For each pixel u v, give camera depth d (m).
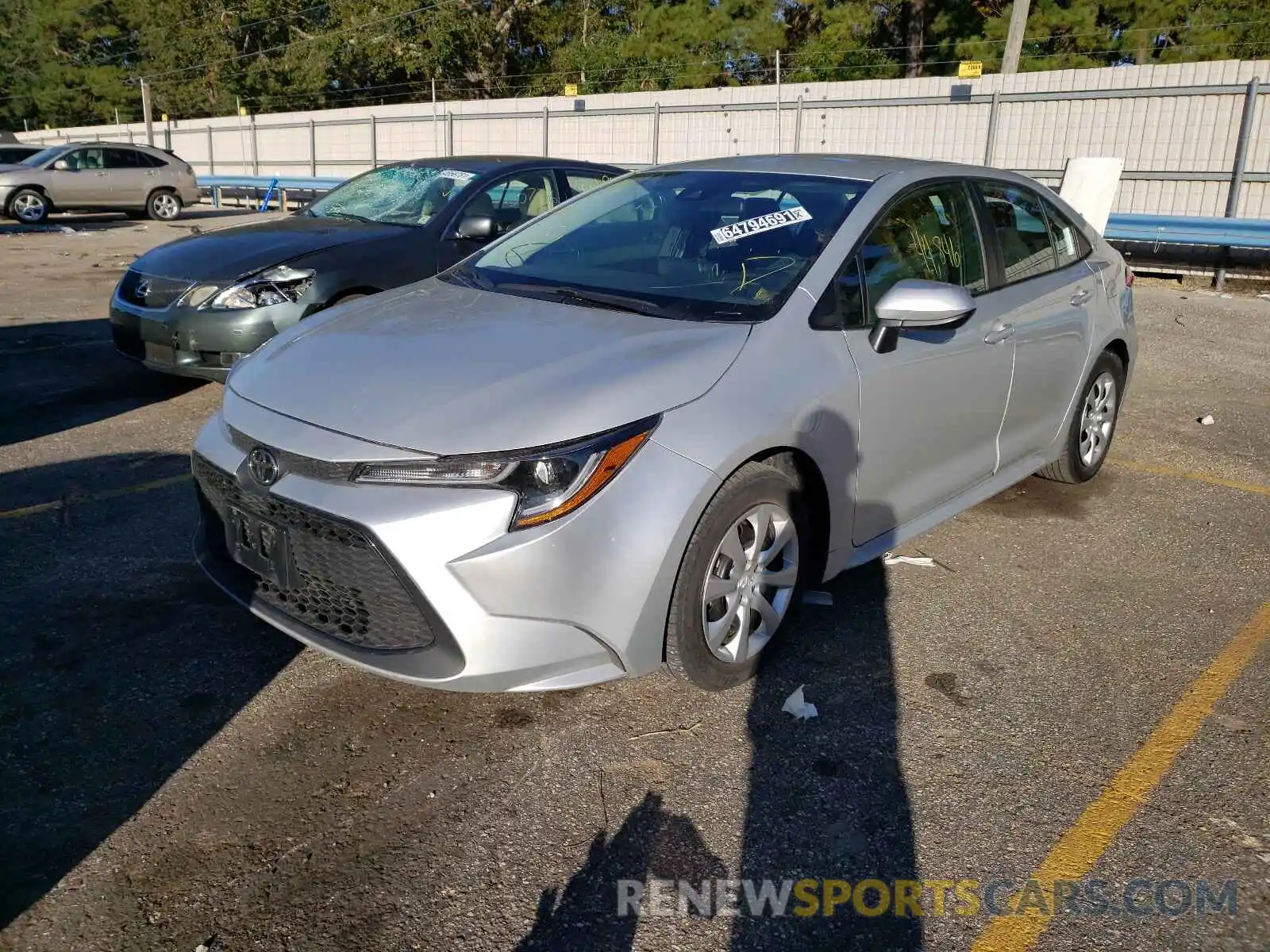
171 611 3.70
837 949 2.27
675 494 2.79
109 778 2.78
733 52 29.23
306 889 2.40
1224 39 21.61
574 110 20.41
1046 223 4.73
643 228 3.95
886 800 2.76
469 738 3.00
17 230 18.25
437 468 2.66
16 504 4.70
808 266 3.44
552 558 2.65
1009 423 4.32
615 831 2.62
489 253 4.21
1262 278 12.67
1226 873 2.51
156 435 5.80
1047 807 2.74
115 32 49.47
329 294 5.78
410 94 36.12
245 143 27.20
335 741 2.97
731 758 2.93
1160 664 3.49
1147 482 5.40
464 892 2.41
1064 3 23.80
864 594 3.99
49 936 2.25
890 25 27.03
